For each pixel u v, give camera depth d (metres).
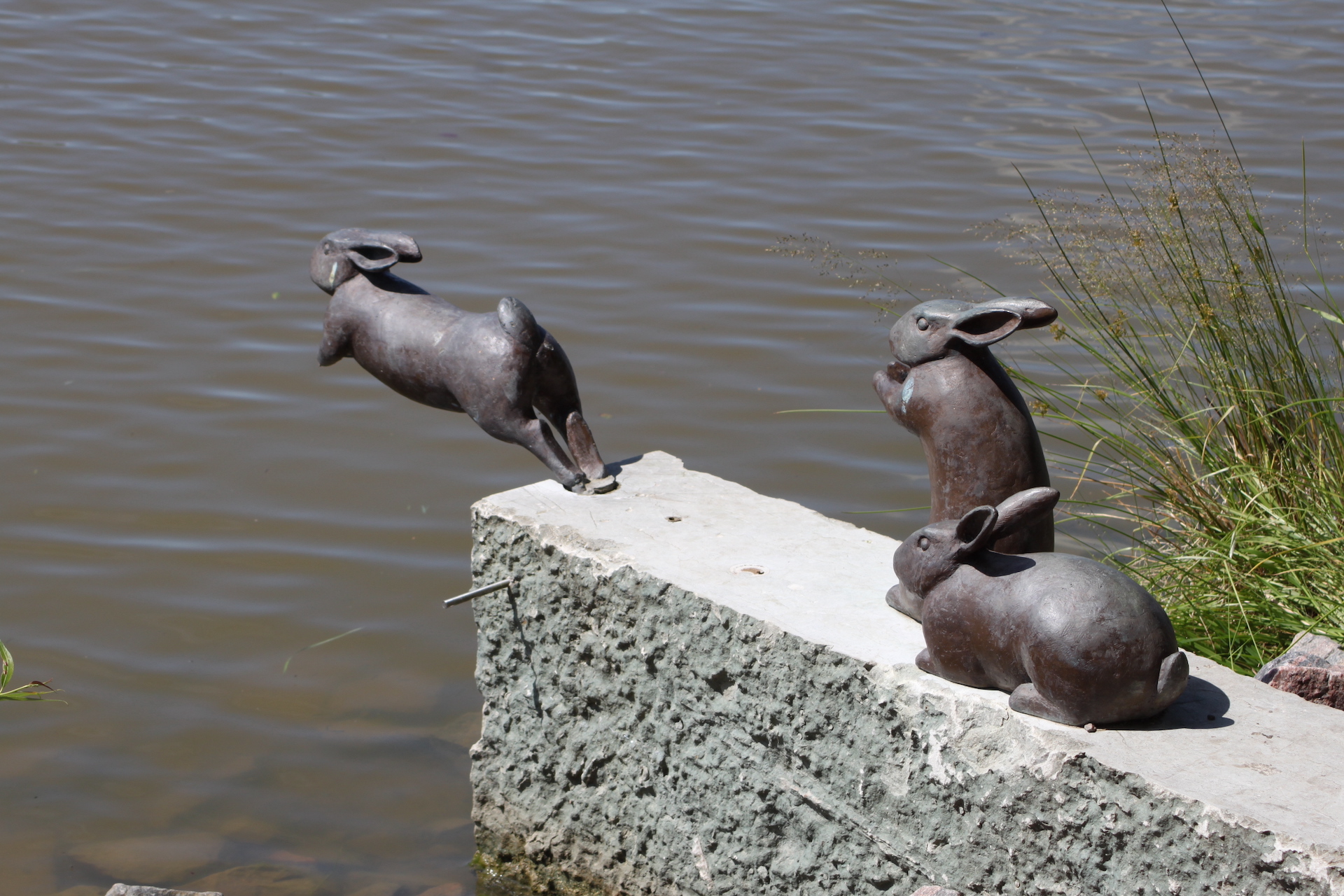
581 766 5.34
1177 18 17.34
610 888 5.38
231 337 9.55
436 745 6.24
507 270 10.30
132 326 9.61
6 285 10.02
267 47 15.83
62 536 7.49
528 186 11.90
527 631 5.35
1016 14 17.59
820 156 12.56
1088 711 3.98
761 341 9.41
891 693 4.30
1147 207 7.78
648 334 9.48
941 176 11.98
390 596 7.16
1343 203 10.92
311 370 9.26
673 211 11.40
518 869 5.61
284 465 8.21
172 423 8.55
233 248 10.72
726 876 4.93
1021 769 4.04
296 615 7.02
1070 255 9.02
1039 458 4.58
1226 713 4.12
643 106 13.99
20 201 11.40
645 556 4.96
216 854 5.55
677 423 8.49
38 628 6.82
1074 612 3.95
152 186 11.83
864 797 4.46
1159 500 6.46
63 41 15.72
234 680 6.57
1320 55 15.52
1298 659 4.86
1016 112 13.67
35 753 6.08
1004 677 4.15
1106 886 3.93
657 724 5.02
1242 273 6.55
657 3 17.95
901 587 4.59
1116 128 13.06
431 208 11.41
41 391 8.78
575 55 15.72
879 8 17.84
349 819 5.80
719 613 4.67
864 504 7.74
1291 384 6.23
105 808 5.79
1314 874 3.48
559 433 5.66
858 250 10.58
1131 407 7.89
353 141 12.94
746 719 4.71
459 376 5.35
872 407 8.67
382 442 8.51
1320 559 5.64
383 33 16.52
